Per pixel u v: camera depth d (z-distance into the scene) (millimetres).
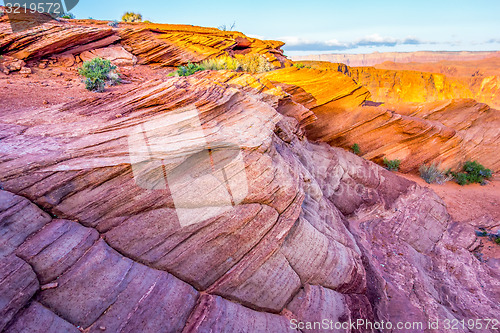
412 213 12547
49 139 4742
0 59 12242
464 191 16547
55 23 15703
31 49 13250
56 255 3459
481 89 147375
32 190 3766
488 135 20203
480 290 9172
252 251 5117
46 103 7949
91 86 10656
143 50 18609
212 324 4098
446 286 8977
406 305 7148
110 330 3377
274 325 4789
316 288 5832
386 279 8156
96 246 3836
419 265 9711
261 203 5418
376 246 10000
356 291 6781
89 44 16375
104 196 4156
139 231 4258
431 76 120062
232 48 26516
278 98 10867
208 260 4680
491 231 12875
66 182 3953
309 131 15992
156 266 4281
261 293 5078
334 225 8461
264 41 31781
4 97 7996
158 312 3803
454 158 18891
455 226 13094
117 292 3637
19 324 2877
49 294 3248
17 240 3344
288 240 5863
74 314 3287
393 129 17641
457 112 20500
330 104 16109
